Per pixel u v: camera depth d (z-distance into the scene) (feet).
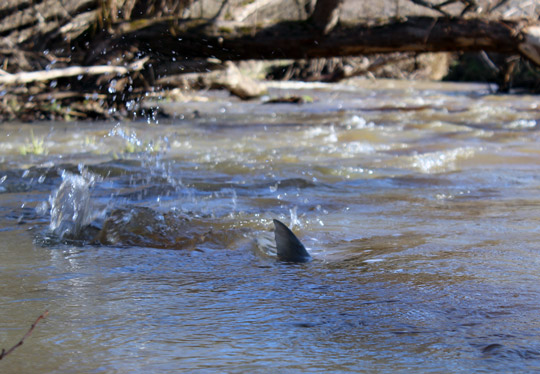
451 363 12.40
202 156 51.98
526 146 56.95
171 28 85.30
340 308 16.26
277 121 82.58
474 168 45.80
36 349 13.25
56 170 43.57
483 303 16.49
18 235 25.95
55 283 18.84
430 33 82.64
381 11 143.74
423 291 17.71
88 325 14.88
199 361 12.55
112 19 88.12
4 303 16.72
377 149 55.83
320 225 27.61
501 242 24.04
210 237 25.05
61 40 95.71
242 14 92.99
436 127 72.54
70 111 88.53
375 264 21.01
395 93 146.00
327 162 48.42
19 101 87.61
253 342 13.70
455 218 29.09
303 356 12.84
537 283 18.34
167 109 99.86
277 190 37.27
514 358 12.66
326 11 82.89
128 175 42.50
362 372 11.95
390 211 30.99
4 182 39.32
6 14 95.14
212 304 16.67
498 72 153.07
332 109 102.12
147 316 15.62
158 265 21.31
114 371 12.01
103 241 24.91
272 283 18.89
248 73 164.14
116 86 89.30
